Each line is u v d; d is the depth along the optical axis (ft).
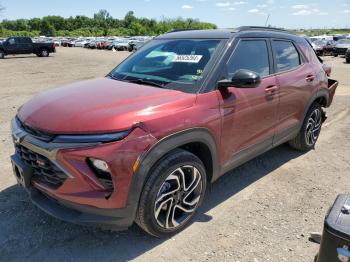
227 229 10.52
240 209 11.64
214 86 10.57
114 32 390.01
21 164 9.57
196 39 12.48
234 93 11.05
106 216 8.62
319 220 11.05
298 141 16.33
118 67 13.44
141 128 8.53
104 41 166.91
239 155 11.93
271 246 9.78
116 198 8.42
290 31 15.80
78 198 8.46
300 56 15.26
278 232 10.41
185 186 10.00
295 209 11.68
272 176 14.20
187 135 9.46
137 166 8.45
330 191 12.98
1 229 10.43
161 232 9.77
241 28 12.82
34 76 48.83
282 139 14.42
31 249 9.59
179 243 9.87
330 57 89.76
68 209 9.02
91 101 9.53
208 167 10.97
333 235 5.93
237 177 14.07
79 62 75.92
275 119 13.37
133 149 8.36
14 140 9.95
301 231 10.46
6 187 12.98
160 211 9.58
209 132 10.17
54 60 83.25
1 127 20.81
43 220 10.90
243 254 9.44
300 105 14.92
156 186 9.00
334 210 6.44
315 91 15.78
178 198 9.86
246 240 10.02
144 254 9.43
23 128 9.55
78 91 10.64
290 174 14.40
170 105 9.38
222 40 11.85
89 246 9.74
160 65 11.96
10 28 403.75
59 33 404.36
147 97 9.71
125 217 8.75
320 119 17.34
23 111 10.23
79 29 428.56
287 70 14.12
